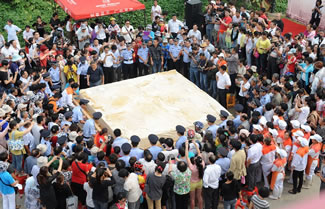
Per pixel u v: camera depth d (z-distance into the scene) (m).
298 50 11.77
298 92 10.09
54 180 7.32
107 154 8.04
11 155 9.26
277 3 19.95
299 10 17.41
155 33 14.60
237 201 7.61
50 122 8.90
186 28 14.88
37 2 18.17
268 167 8.34
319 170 9.38
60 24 15.32
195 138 8.38
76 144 8.06
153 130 9.36
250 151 7.99
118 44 13.29
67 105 10.45
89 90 11.29
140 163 7.27
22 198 8.62
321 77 10.68
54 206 7.04
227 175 7.19
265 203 6.54
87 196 7.34
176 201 7.49
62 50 13.40
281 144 8.82
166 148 7.96
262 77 10.67
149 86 11.59
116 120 9.79
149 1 19.48
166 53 13.49
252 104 10.19
